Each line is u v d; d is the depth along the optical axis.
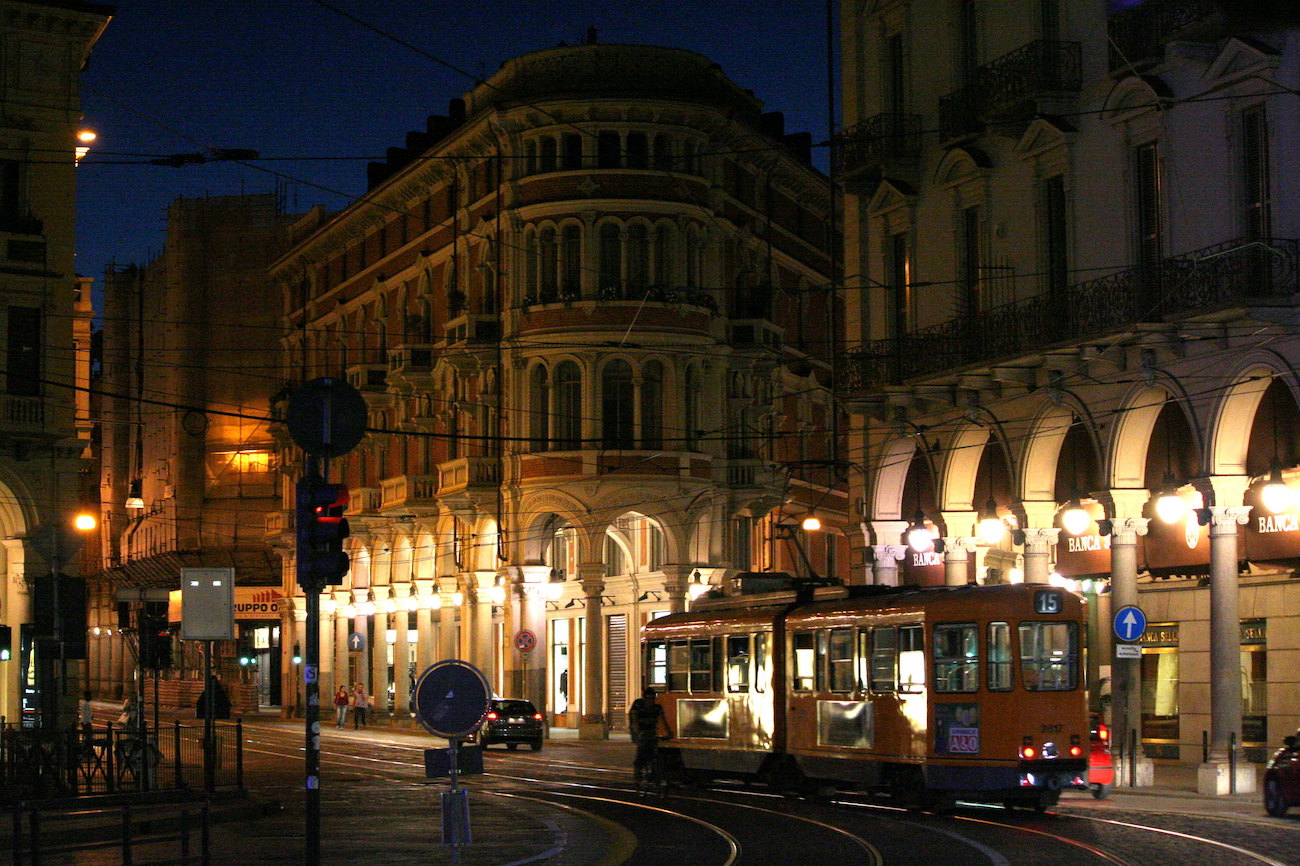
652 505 49.97
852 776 26.84
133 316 99.62
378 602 64.44
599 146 51.09
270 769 38.03
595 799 28.83
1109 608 36.19
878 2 36.59
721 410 52.03
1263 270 25.89
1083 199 30.22
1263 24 26.09
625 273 50.50
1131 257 28.92
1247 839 20.27
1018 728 24.56
